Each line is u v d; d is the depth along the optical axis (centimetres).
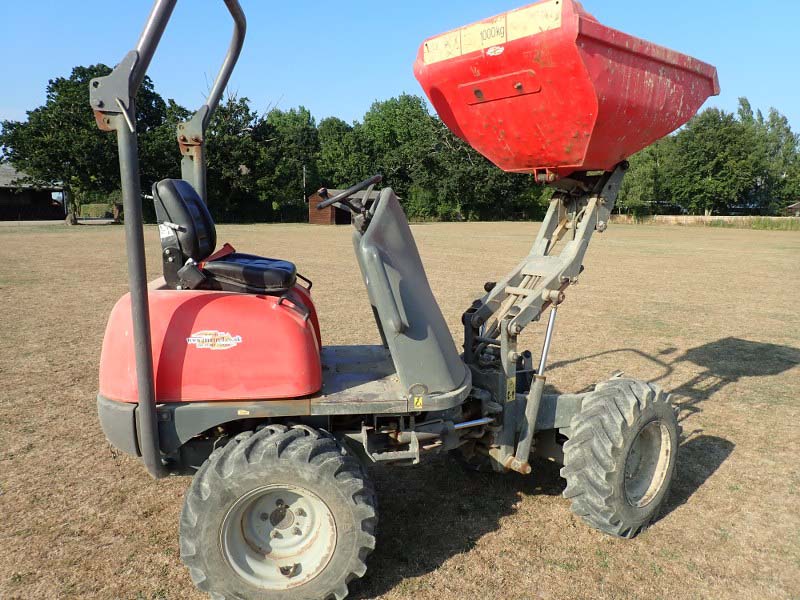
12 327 920
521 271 393
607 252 2458
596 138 325
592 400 364
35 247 2319
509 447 376
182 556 283
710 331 959
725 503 416
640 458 386
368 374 356
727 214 6950
